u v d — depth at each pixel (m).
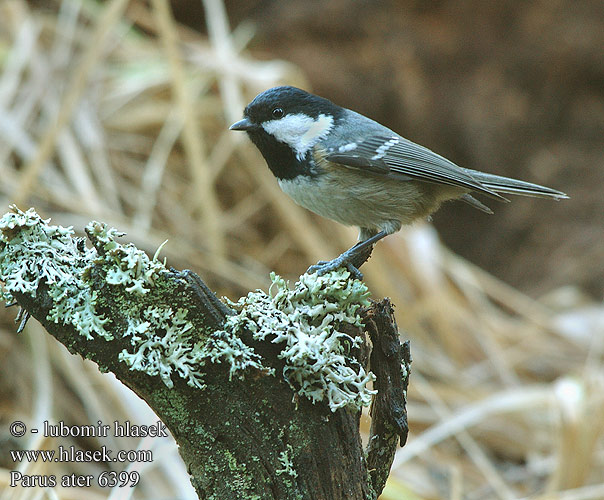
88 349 3.69
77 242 3.89
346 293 3.91
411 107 13.59
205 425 3.75
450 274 11.10
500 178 7.26
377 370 4.16
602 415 7.31
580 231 13.41
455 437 8.89
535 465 8.34
